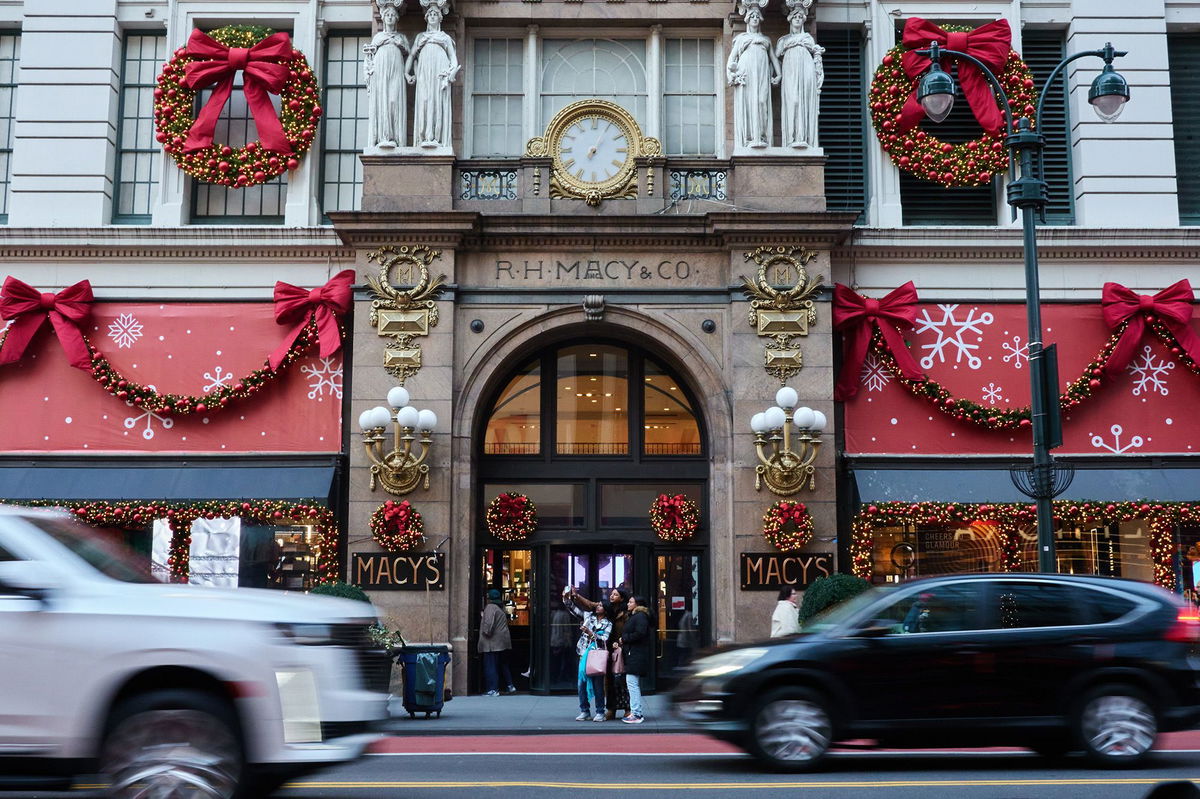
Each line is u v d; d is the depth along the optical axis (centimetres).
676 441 2072
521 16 2089
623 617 1688
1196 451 2008
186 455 1972
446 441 1944
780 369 1964
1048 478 1423
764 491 1939
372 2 2103
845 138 2127
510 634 2022
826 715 1035
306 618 771
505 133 2105
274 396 2002
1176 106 2159
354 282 2011
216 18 2116
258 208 2098
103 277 2034
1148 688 1038
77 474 1958
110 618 744
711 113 2119
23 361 2005
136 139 2123
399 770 1052
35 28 2100
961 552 1981
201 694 741
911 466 1986
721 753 1202
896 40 2153
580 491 2061
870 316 2008
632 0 2097
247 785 739
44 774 731
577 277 2005
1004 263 2062
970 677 1034
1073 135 2128
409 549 1911
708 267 2012
